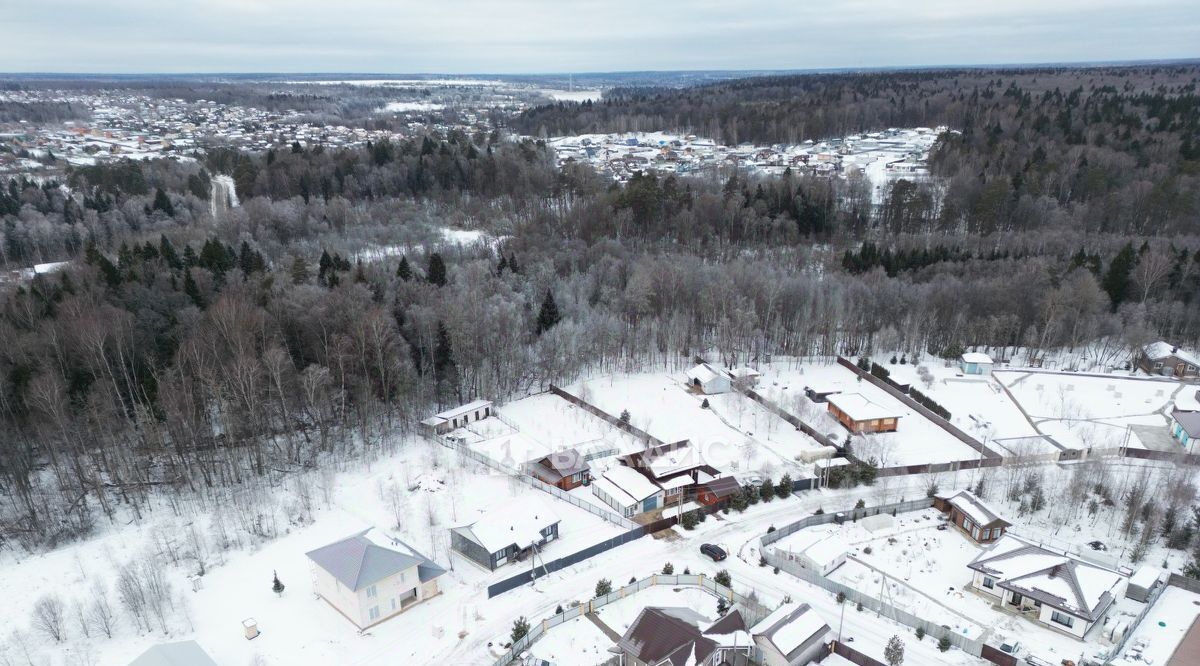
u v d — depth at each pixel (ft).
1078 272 380.58
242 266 379.35
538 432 287.89
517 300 362.12
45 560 207.41
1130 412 298.97
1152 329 361.10
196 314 289.53
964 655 175.52
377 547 190.39
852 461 258.98
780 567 208.64
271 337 287.89
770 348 376.68
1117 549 215.51
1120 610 188.85
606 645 177.88
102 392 245.86
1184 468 247.50
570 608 188.34
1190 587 198.39
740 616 177.99
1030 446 265.75
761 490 243.40
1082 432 280.31
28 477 235.61
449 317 315.58
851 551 216.54
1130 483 243.19
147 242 383.65
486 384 313.73
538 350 338.54
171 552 209.46
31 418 237.45
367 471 257.75
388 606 186.39
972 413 301.22
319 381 264.72
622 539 219.82
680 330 359.66
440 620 186.39
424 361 310.45
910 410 307.78
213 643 176.14
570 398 318.86
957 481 253.24
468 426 291.58
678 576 202.08
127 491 242.99
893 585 201.98
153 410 257.34
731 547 219.20
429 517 224.74
